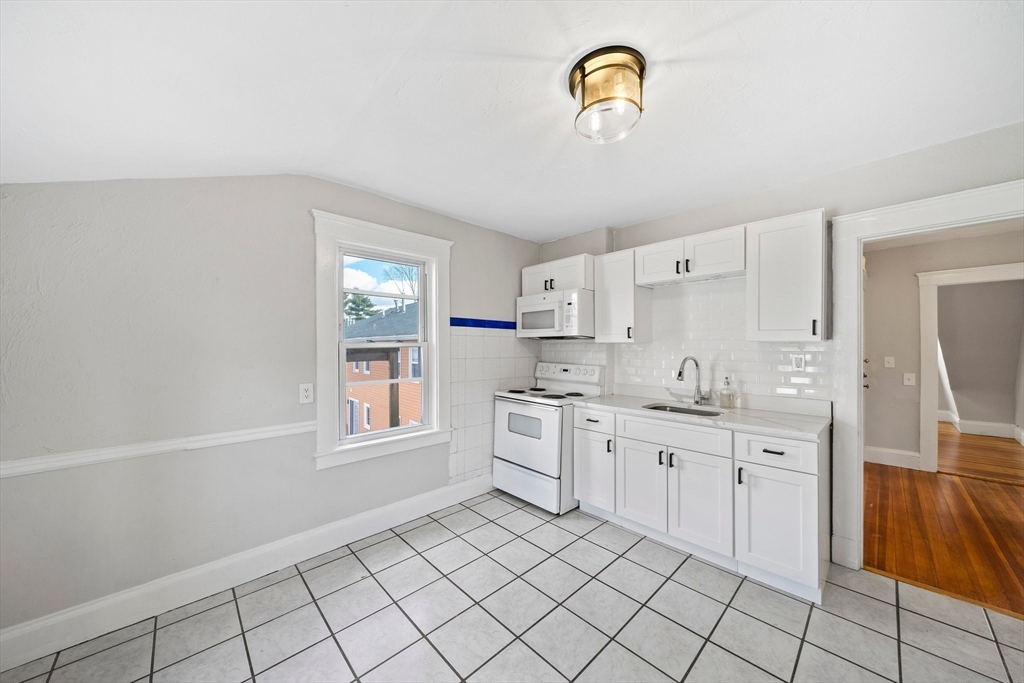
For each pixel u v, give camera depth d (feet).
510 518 9.21
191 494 6.37
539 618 5.85
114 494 5.75
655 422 7.91
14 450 5.08
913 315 12.38
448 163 6.98
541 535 8.38
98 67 3.36
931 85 4.81
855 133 5.98
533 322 11.05
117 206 5.73
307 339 7.57
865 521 9.00
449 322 9.98
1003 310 15.61
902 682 4.68
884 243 11.92
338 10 3.28
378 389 8.90
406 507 9.05
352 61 4.09
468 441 10.41
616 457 8.61
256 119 5.03
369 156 6.68
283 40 3.59
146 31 3.10
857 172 7.11
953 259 11.69
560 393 10.92
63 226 5.35
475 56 4.14
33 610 5.20
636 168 7.18
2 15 2.61
